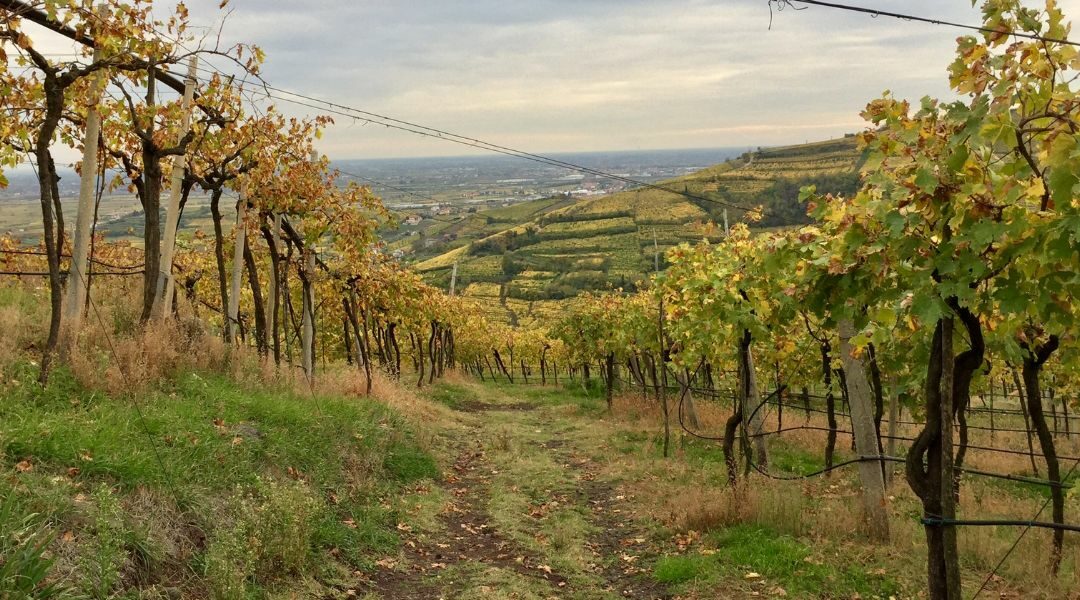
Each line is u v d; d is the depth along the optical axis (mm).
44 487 4559
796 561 6500
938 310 3930
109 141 9750
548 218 120625
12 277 12797
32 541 3797
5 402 5922
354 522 7082
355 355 20297
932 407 4422
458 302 33656
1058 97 3688
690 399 17359
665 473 11273
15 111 7488
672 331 12734
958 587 4246
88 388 6992
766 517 7742
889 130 4121
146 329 8977
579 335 27891
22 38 6250
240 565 5090
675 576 6496
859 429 7762
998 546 7230
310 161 11633
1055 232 3594
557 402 26000
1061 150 3604
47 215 6691
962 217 3852
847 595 5867
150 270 9531
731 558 6723
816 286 4816
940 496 4379
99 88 7613
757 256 8133
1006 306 4023
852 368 7871
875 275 4328
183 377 8727
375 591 5824
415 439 11672
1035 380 6535
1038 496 11258
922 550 7055
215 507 5602
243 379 10023
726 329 9664
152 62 8586
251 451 7082
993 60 3607
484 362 47719
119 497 4926
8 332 7863
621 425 17609
